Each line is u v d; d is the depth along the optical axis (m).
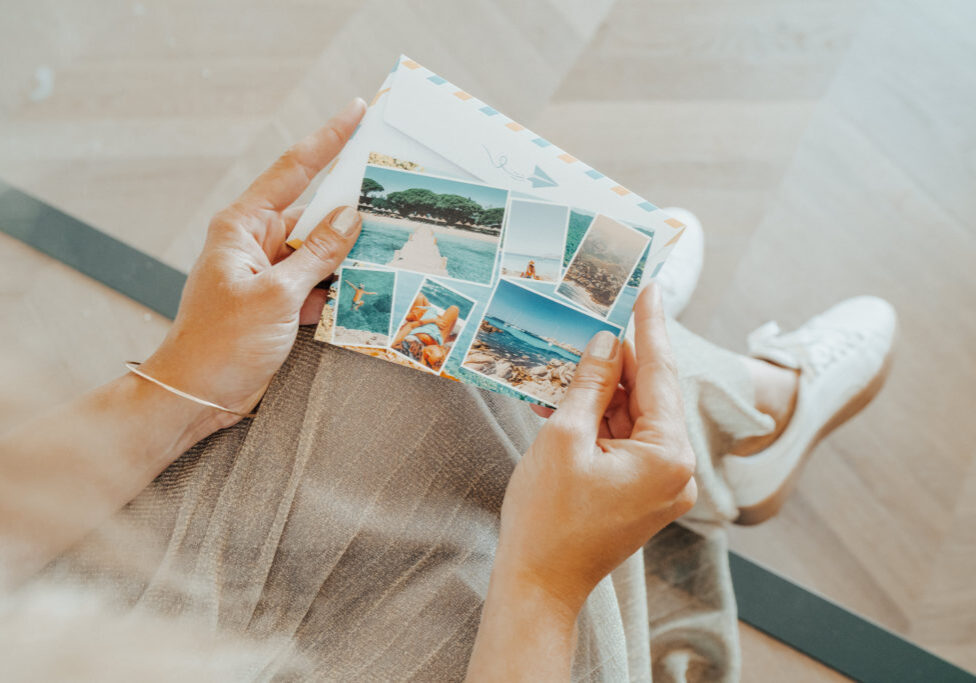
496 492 0.60
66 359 0.78
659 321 0.56
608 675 0.57
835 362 1.03
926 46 1.33
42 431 0.38
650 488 0.49
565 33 1.37
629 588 0.70
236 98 1.33
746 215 1.28
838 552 1.13
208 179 1.29
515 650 0.46
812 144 1.31
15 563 0.33
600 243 0.60
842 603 1.11
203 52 1.35
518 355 0.59
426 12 1.38
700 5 1.38
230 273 0.53
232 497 0.52
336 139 0.59
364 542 0.53
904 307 1.22
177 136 1.30
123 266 1.20
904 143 1.29
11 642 0.28
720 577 0.89
